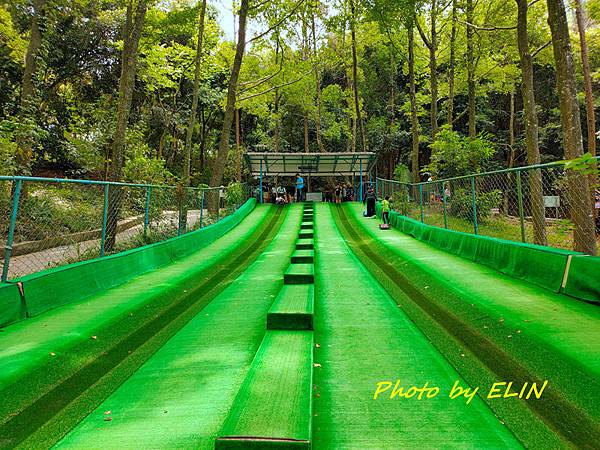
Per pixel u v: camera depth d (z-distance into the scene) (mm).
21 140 10250
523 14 9594
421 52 21703
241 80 24031
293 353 3119
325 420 2342
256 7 16641
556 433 2197
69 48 19625
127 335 3980
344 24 19203
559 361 3010
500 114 29469
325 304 4984
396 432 2211
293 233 13227
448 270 6535
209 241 11391
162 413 2432
